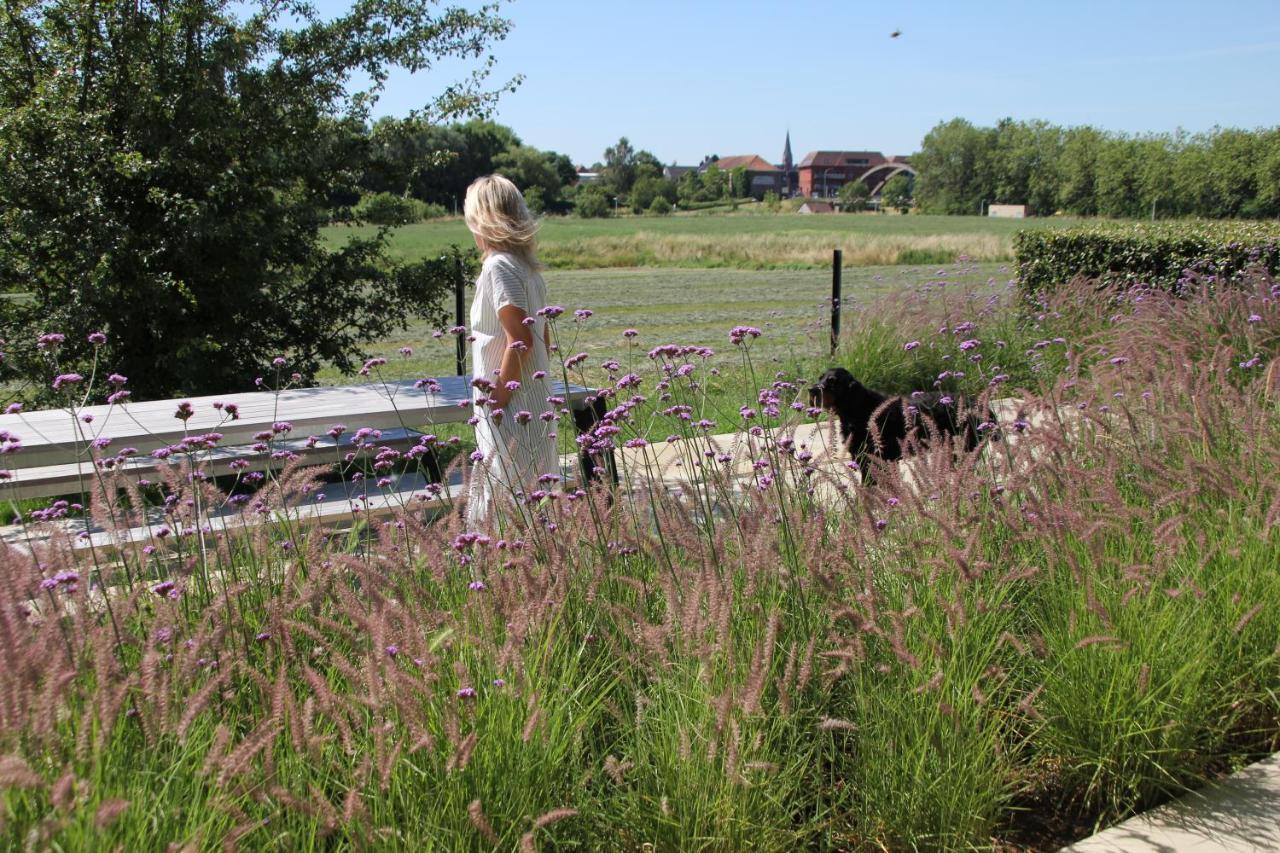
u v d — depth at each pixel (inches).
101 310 297.0
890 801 107.2
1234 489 149.9
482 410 166.1
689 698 102.7
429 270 379.2
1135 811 119.0
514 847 89.7
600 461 168.1
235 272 323.9
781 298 956.0
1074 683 120.0
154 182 315.0
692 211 6131.9
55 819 66.1
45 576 99.1
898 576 127.3
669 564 122.4
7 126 292.7
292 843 81.7
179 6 319.9
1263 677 132.0
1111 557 130.8
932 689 107.7
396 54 354.9
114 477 129.2
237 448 210.7
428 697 92.5
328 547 130.0
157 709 82.0
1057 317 392.5
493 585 110.8
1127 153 3454.7
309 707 86.1
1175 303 342.3
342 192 378.6
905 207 6225.4
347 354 383.6
